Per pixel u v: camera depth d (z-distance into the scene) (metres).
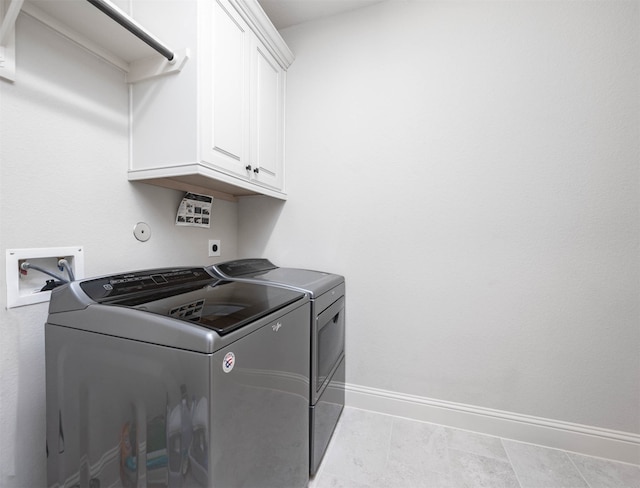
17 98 0.84
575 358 1.39
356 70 1.72
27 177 0.87
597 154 1.34
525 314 1.46
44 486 0.90
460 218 1.55
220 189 1.67
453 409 1.58
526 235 1.45
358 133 1.73
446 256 1.58
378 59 1.68
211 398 0.61
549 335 1.43
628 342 1.32
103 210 1.10
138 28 0.90
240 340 0.71
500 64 1.46
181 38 1.09
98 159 1.08
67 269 0.97
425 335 1.63
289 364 0.99
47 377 0.82
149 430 0.67
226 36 1.24
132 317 0.69
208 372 0.60
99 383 0.73
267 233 1.95
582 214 1.37
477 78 1.50
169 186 1.34
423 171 1.61
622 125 1.31
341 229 1.78
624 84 1.30
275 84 1.73
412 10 1.61
